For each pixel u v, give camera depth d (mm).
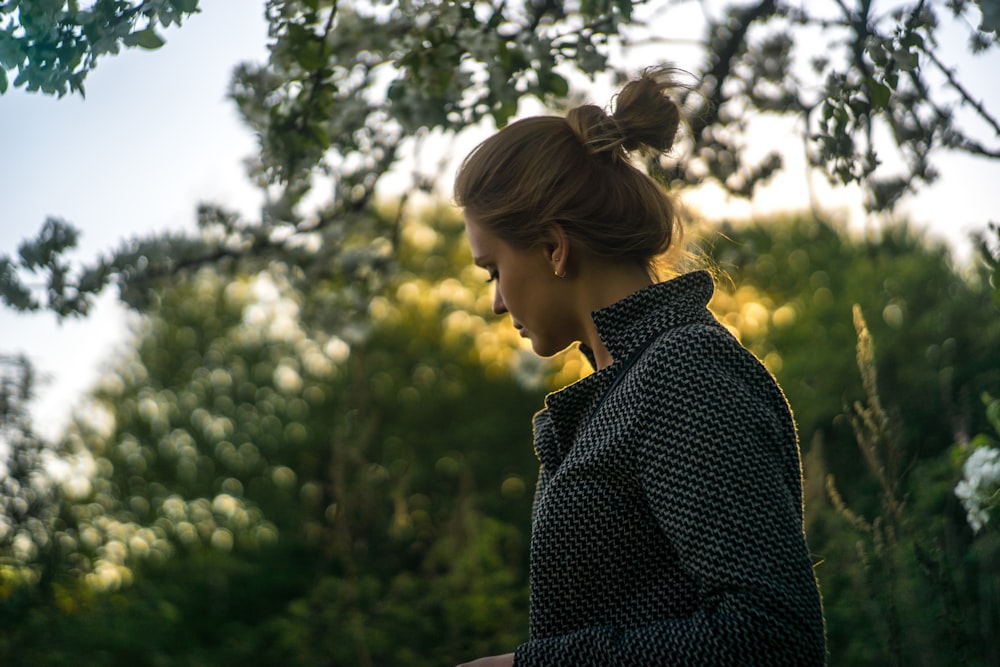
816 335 9094
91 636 6387
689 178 2676
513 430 11484
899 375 7949
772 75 2729
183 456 11219
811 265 9664
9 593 5742
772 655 965
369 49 2395
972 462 2297
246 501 10820
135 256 3416
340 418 11344
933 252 9469
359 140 2904
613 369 1146
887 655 2805
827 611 3883
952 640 2234
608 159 1227
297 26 2227
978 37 2098
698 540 1009
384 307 11695
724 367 1087
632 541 1096
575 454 1127
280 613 8961
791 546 1004
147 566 9070
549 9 2346
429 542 8750
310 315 3996
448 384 11891
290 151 2422
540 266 1225
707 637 982
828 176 2104
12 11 1634
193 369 11773
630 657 1025
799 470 1119
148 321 11609
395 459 11281
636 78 1271
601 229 1198
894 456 2295
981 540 2668
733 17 2664
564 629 1126
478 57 2287
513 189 1211
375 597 7305
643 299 1160
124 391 11398
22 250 3299
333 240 3635
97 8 1642
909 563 2748
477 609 6227
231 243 3533
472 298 11883
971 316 7570
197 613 8695
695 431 1038
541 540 1144
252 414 11570
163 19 1653
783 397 1127
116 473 10641
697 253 1452
